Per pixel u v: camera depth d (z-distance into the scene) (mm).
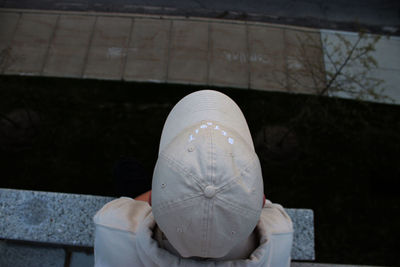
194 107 1494
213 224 1021
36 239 2367
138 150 4652
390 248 4449
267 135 4781
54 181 4426
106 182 4461
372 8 6363
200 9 5945
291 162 4703
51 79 5062
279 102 5121
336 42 5910
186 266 1190
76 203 2480
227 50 5562
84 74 5141
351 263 4340
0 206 2443
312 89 5277
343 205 4598
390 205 4648
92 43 5438
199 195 1014
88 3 5801
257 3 6133
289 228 1536
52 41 5410
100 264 1463
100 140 4664
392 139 5004
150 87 5102
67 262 2414
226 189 1026
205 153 1076
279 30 5895
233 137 1200
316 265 2492
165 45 5508
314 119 4996
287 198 4555
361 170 4785
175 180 1062
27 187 4371
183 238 1066
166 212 1056
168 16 5797
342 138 4930
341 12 6266
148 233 1278
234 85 5242
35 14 5629
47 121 4707
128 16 5730
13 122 4418
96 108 4867
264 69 5438
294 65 5523
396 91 5484
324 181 4676
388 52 5891
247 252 1289
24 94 4875
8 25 5508
